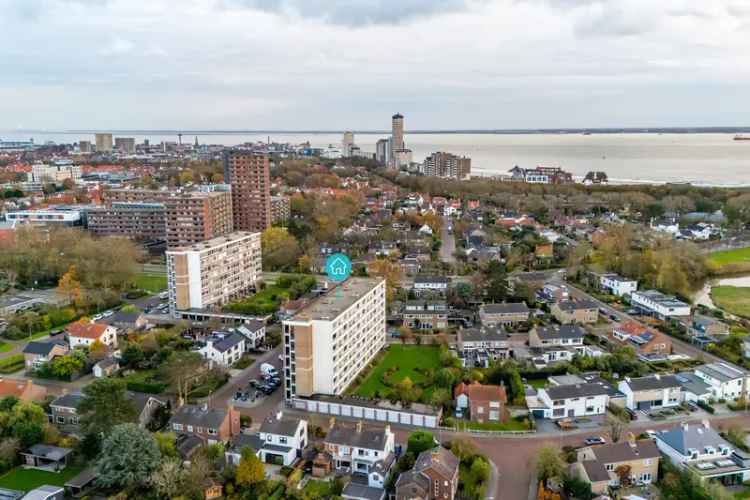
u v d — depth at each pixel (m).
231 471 113.69
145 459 111.56
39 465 121.62
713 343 185.25
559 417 142.62
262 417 143.75
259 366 177.00
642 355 178.12
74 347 181.62
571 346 184.62
